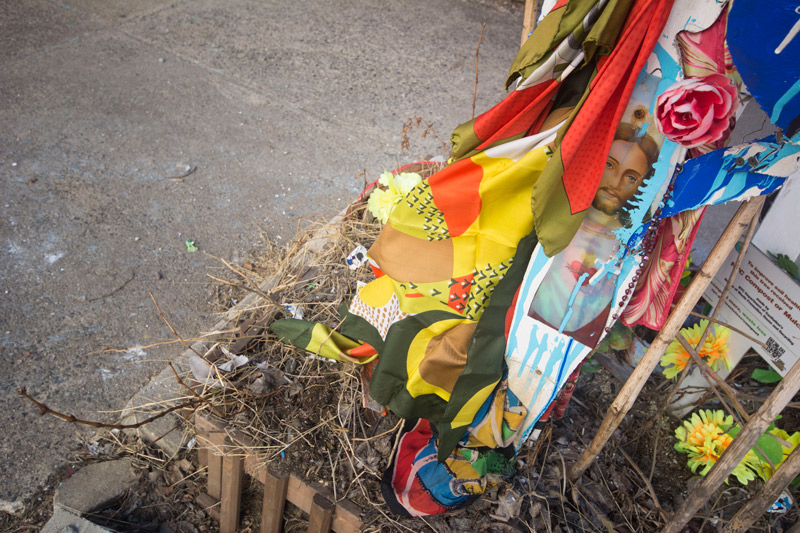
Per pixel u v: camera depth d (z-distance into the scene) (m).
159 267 2.75
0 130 3.37
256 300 2.40
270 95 4.04
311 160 3.52
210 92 3.99
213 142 3.56
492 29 5.20
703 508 1.88
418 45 4.83
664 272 1.53
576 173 1.38
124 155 3.36
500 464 1.77
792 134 1.09
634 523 1.82
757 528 1.82
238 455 1.76
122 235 2.87
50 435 2.06
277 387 1.97
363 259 2.32
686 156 1.36
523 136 1.60
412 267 1.77
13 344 2.33
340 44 4.74
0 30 4.30
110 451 2.04
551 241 1.44
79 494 1.87
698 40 1.22
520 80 1.51
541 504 1.75
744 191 1.26
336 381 2.01
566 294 1.55
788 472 1.36
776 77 1.04
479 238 1.71
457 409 1.64
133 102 3.79
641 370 1.53
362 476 1.76
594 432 2.04
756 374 2.01
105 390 2.23
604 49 1.35
